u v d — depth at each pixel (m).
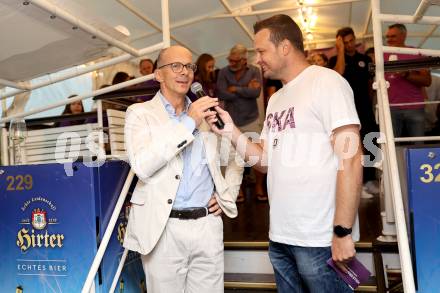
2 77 1.94
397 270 2.20
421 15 1.62
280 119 1.63
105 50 1.84
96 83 4.88
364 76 3.90
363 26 6.81
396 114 3.38
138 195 1.67
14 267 1.85
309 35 7.23
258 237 2.66
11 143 2.38
